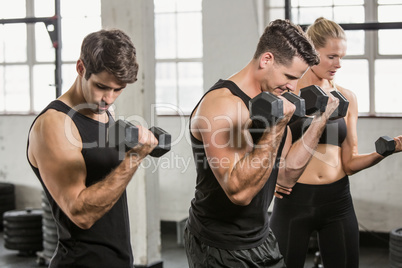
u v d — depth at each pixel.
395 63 5.62
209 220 2.08
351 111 2.83
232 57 5.79
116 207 1.92
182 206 6.07
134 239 4.50
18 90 6.98
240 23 5.73
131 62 1.71
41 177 1.83
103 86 1.73
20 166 6.70
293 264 2.78
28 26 6.87
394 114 5.63
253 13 5.68
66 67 6.71
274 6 5.86
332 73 2.70
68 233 1.84
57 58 4.75
